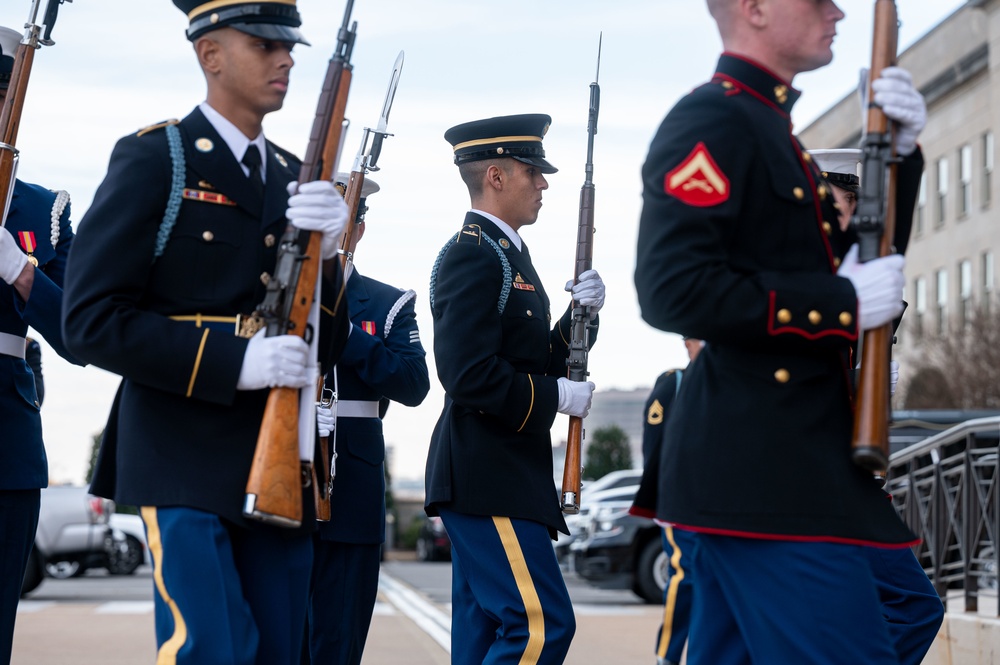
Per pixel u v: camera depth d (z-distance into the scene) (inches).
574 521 743.1
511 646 205.9
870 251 136.6
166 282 156.6
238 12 157.3
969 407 1226.0
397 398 248.4
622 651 399.9
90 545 729.6
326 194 154.7
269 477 150.3
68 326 151.9
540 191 227.1
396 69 245.1
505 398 206.2
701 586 148.7
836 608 132.5
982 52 1438.2
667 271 133.8
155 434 154.8
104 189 155.8
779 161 139.2
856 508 134.8
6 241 191.0
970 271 1486.2
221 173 158.6
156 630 153.3
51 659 366.6
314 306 157.3
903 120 137.9
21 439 201.6
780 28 143.7
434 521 1589.6
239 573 157.9
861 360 135.8
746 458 136.3
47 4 194.5
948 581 345.1
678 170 135.2
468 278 210.5
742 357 138.9
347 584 248.7
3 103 204.5
